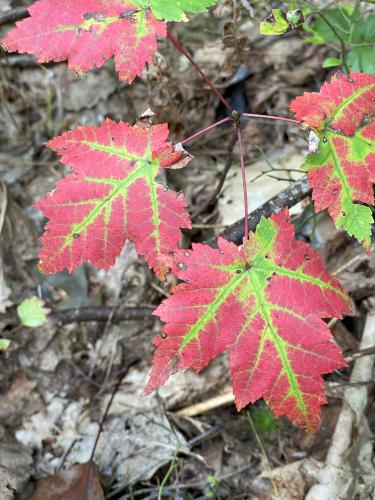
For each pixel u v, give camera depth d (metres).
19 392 0.39
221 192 0.44
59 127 0.48
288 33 0.47
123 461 0.36
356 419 0.35
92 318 0.41
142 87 0.48
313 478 0.34
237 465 0.36
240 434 0.37
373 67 0.37
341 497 0.33
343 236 0.40
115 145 0.25
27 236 0.44
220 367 0.39
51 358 0.40
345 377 0.37
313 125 0.24
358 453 0.34
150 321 0.42
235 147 0.46
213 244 0.33
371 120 0.25
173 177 0.45
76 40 0.24
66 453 0.37
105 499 0.35
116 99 0.48
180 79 0.45
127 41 0.24
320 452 0.35
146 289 0.42
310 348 0.23
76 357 0.41
